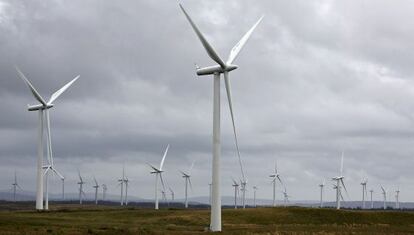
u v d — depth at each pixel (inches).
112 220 3937.0
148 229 3061.0
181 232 2942.9
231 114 3201.3
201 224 3969.0
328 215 4500.5
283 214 4493.1
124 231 2837.1
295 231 3171.8
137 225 3516.2
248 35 3400.6
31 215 4092.0
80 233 2640.3
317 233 3051.2
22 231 2593.5
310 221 4323.3
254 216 4389.8
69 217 4023.1
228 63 3233.3
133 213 4498.0
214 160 3171.8
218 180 3154.5
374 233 3154.5
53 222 3299.7
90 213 4512.8
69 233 2615.7
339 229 3444.9
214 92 3240.7
